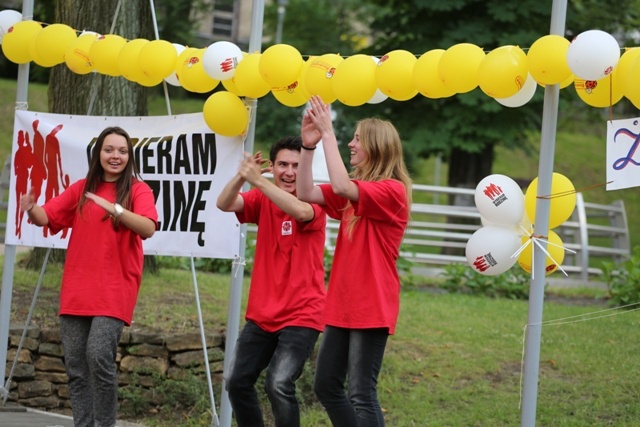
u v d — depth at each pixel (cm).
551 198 798
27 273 1458
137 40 1005
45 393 1155
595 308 1675
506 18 2450
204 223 977
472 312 1550
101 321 837
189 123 994
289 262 809
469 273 1836
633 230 3994
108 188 866
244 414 820
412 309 1543
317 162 2058
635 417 1053
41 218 874
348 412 765
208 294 1459
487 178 814
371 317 755
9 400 1145
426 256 2117
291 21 3716
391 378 1193
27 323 1105
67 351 855
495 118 2577
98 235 848
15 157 1105
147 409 1125
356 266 766
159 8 3575
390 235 771
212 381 1154
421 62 838
